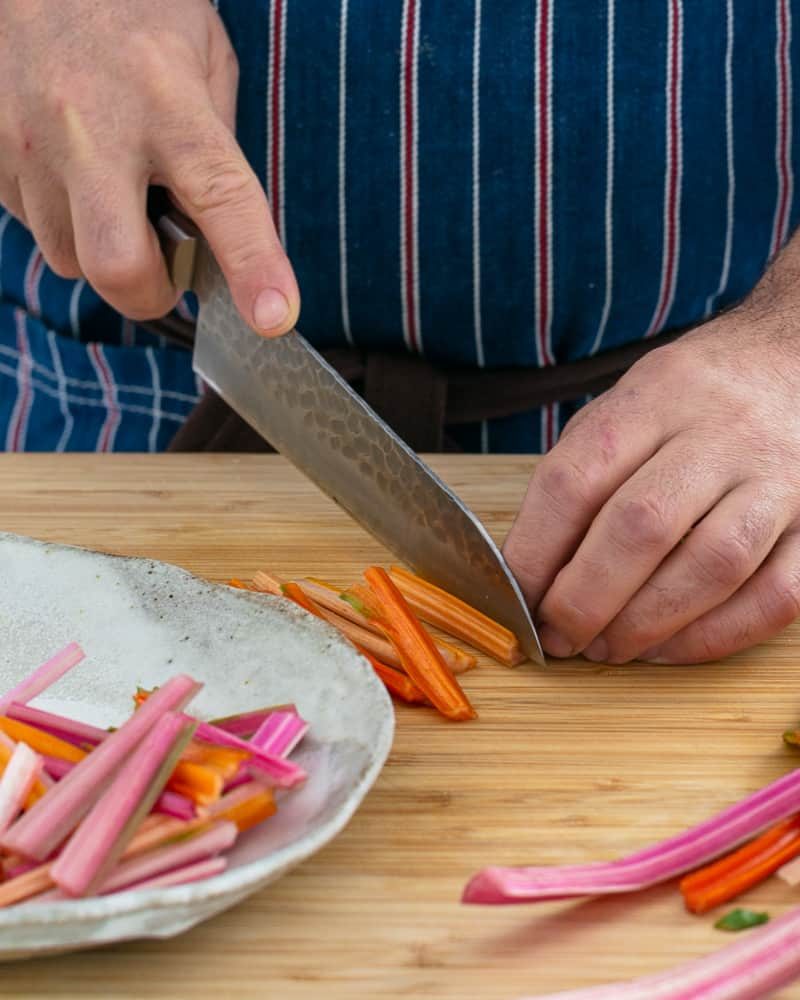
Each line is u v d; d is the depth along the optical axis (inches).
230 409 59.0
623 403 39.2
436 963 27.5
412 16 54.3
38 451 64.1
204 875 27.0
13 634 37.6
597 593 37.1
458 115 55.5
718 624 38.2
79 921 24.4
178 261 44.9
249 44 54.7
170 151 41.9
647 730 36.1
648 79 55.9
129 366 62.9
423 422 60.5
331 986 26.9
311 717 32.8
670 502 36.3
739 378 39.3
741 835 30.3
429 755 34.8
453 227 57.2
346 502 43.6
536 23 54.6
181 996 26.6
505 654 39.2
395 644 37.9
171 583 37.6
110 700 35.4
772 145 58.7
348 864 30.4
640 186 57.2
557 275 58.2
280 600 36.3
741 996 25.9
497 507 51.4
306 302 59.1
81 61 43.0
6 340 64.1
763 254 61.1
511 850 31.0
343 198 56.9
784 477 37.5
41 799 27.7
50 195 45.6
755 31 56.5
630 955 27.7
